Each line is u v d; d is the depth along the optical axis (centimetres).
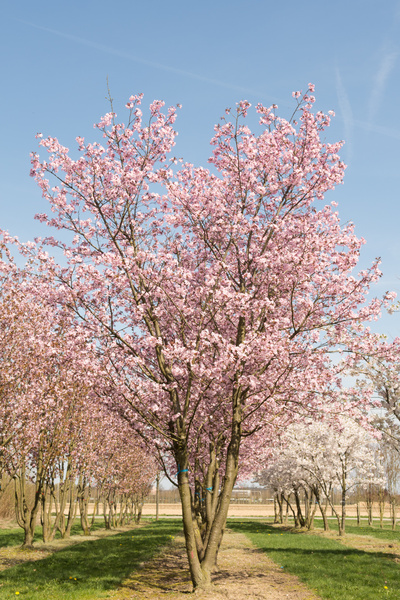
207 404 1484
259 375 1293
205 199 1389
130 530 3662
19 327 1819
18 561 1911
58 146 1295
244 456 2003
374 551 2186
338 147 1402
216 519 1331
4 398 1788
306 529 3638
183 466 1305
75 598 1215
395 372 1791
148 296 1309
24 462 2136
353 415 1308
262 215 1461
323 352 1334
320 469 3178
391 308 1543
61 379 2080
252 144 1399
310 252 1326
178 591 1286
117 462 3353
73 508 2850
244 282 1406
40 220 1373
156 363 1459
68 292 1274
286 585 1395
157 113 1380
